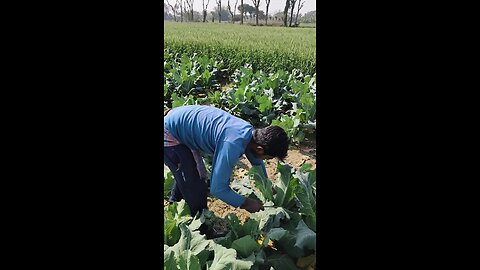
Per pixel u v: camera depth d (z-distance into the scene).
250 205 3.08
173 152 3.15
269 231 2.96
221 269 2.59
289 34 19.81
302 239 2.95
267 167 4.98
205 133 2.92
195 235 2.81
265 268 2.91
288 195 3.40
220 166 2.80
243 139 2.77
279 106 6.75
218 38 16.95
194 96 8.45
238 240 2.83
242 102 6.66
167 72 10.22
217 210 4.00
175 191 3.59
